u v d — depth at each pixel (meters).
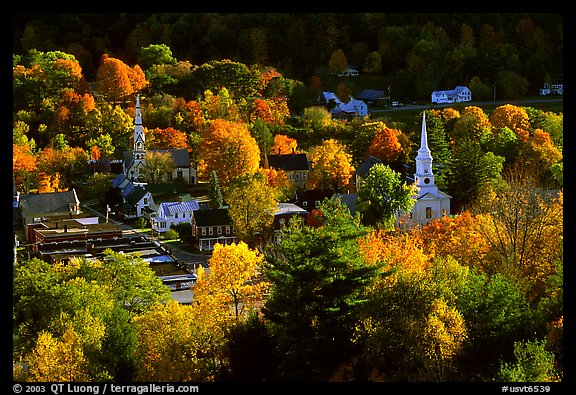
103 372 87.12
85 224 173.75
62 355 88.00
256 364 84.50
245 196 163.50
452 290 89.50
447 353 80.62
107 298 105.88
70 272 118.12
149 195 192.12
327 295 84.00
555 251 107.81
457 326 82.19
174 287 133.75
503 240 111.50
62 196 188.75
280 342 84.56
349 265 86.75
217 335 90.81
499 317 85.06
